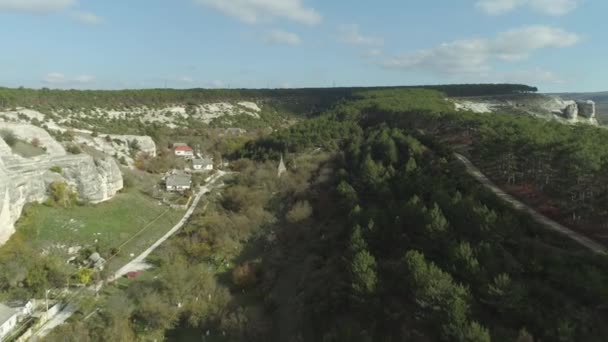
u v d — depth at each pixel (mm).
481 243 35500
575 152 50000
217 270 59000
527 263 34000
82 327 41250
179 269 51188
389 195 55750
